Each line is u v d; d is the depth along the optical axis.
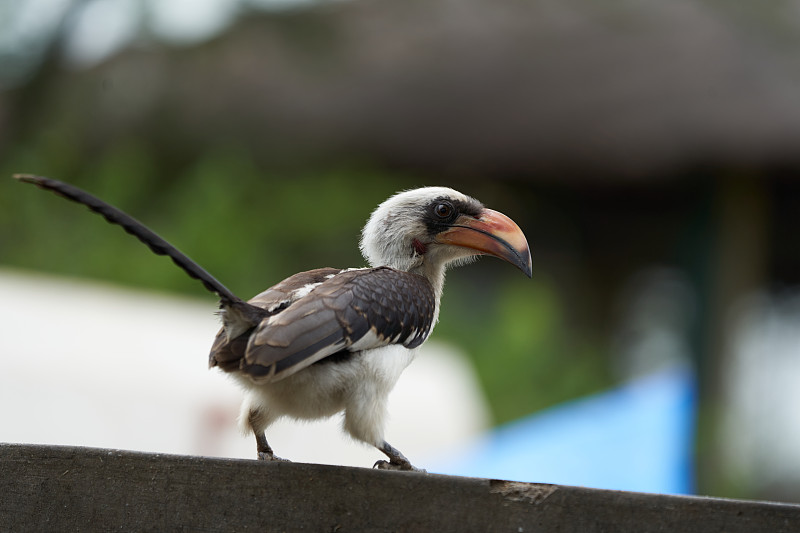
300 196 16.53
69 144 15.20
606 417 12.77
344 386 5.92
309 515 5.12
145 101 13.86
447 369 12.32
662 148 13.52
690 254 16.75
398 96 13.32
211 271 15.93
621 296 18.67
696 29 13.79
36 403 9.29
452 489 5.04
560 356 18.28
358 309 5.85
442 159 13.62
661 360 18.42
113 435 9.37
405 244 7.38
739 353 16.33
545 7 13.91
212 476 5.23
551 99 13.42
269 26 13.84
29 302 10.54
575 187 15.73
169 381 9.84
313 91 13.48
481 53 13.56
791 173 14.42
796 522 4.76
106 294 11.81
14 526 5.34
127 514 5.26
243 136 13.70
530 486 4.98
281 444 9.81
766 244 16.45
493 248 7.27
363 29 13.78
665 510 4.85
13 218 15.74
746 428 16.77
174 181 16.30
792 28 14.03
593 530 4.88
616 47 13.59
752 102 13.52
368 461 10.06
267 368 5.34
